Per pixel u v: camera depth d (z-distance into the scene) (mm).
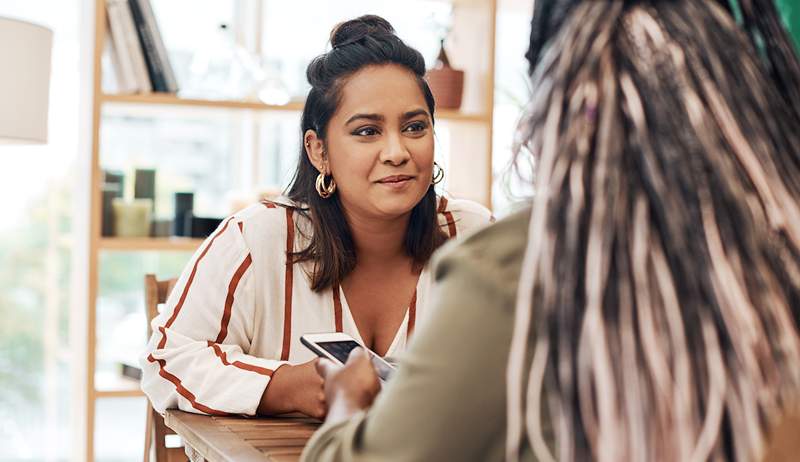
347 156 1617
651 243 652
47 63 2500
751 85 690
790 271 665
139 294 3135
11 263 3111
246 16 3170
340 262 1670
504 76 3469
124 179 2879
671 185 652
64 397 3168
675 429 638
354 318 1698
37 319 3139
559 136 692
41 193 3123
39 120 2479
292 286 1677
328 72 1647
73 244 3088
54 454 3168
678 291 646
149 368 1558
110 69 2836
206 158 3223
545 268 678
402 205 1618
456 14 3199
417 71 1657
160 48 2830
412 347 771
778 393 657
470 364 742
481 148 3051
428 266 1729
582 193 668
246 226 1688
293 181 1749
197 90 2902
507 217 770
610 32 698
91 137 2734
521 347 690
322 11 3223
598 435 654
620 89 681
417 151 1622
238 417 1458
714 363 638
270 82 2922
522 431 739
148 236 2840
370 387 925
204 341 1581
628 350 644
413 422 750
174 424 1449
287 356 1669
